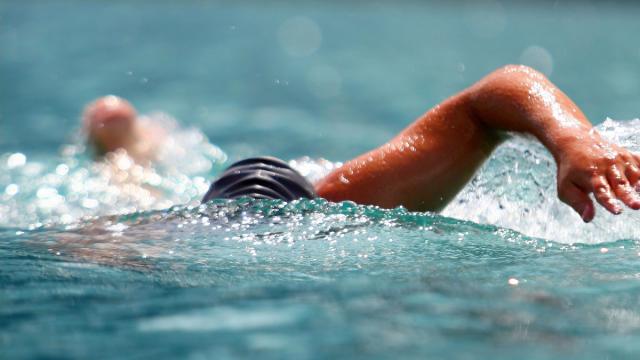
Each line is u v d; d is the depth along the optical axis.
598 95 34.12
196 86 36.22
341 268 8.04
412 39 68.94
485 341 6.05
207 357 5.88
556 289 7.32
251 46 59.19
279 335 6.27
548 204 9.84
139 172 18.61
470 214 10.44
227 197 10.01
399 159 10.40
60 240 9.53
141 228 9.69
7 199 15.26
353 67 46.50
